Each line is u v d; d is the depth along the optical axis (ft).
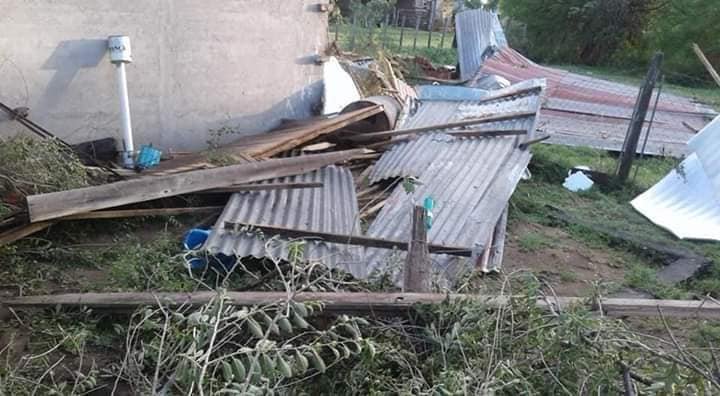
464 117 25.71
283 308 8.59
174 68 21.21
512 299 10.05
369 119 24.14
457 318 9.95
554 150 28.58
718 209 20.11
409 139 23.24
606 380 8.70
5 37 18.21
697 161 22.07
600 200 23.07
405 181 16.19
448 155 21.17
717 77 18.24
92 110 20.11
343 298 10.44
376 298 10.54
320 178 19.25
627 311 11.34
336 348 8.63
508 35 67.77
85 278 13.69
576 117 33.88
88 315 11.05
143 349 8.51
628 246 18.86
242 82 22.71
